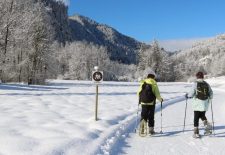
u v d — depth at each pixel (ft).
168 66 354.54
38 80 162.81
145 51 349.61
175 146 27.37
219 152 25.76
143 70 344.90
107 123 34.09
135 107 53.42
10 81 152.25
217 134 33.30
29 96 68.23
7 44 140.36
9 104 49.01
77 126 30.58
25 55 157.48
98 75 35.12
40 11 160.35
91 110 45.34
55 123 31.55
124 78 435.53
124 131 32.48
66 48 442.91
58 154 20.89
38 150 21.15
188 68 480.23
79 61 382.42
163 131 34.24
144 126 31.60
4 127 28.14
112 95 83.61
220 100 80.28
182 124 39.04
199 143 28.86
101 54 450.30
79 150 22.30
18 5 141.28
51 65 175.73
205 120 31.81
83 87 137.28
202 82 31.50
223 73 479.41
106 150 23.93
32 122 31.63
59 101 58.23
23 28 143.74
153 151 25.36
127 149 25.59
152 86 31.35
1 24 133.08
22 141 23.12
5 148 21.29
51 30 180.14
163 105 61.52
